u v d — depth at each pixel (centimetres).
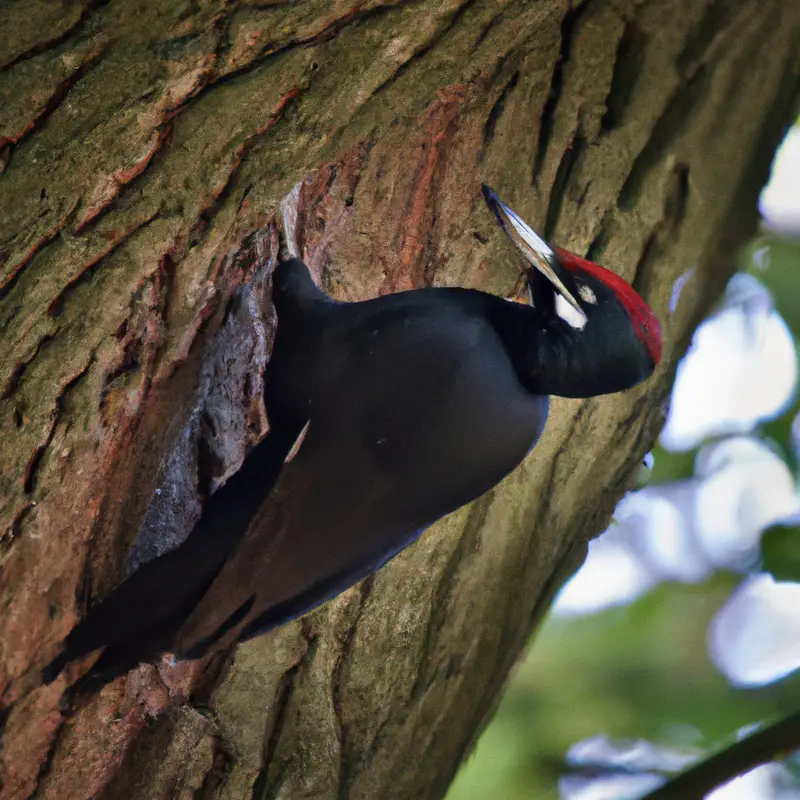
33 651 852
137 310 845
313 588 807
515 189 1007
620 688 1402
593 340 847
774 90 1044
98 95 776
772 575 1148
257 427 954
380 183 979
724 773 879
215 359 923
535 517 1020
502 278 1011
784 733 871
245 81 822
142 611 769
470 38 902
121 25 766
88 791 895
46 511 833
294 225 969
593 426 1019
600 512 1067
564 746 1373
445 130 978
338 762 954
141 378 866
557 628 1437
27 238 784
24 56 754
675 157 1025
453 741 1007
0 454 805
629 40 1010
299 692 930
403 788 980
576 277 870
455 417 811
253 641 909
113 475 885
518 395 843
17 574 835
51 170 779
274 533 784
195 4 780
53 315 803
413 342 823
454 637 990
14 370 799
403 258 1005
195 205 841
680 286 1053
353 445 805
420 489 816
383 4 850
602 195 1016
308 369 836
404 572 960
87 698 862
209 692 906
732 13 1008
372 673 961
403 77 899
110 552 887
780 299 1460
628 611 1443
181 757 900
